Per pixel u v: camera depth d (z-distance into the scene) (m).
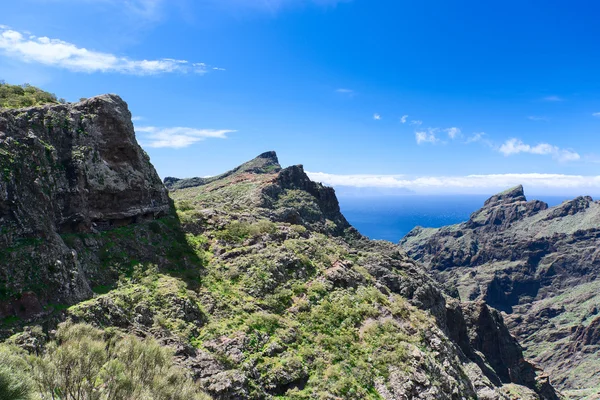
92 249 31.23
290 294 36.84
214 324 29.25
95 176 34.41
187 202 50.47
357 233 115.38
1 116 28.52
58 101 38.81
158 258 34.97
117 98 39.47
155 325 26.47
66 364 15.80
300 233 51.62
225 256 39.19
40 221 26.05
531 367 114.25
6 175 25.00
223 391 23.45
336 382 27.94
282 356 28.83
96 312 24.33
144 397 15.82
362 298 39.97
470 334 104.88
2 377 12.26
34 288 22.91
